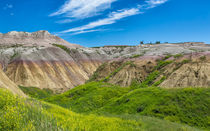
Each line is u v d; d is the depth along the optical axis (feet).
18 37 511.40
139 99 89.61
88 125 34.35
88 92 137.08
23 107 23.17
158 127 42.60
